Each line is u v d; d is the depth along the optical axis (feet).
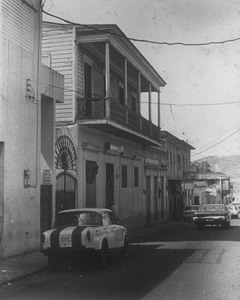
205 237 69.21
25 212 46.85
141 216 98.48
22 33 47.91
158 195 117.29
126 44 73.82
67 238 37.58
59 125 66.13
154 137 96.53
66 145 63.00
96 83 76.18
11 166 44.34
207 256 44.60
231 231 82.89
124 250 44.93
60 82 57.00
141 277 32.96
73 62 66.85
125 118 75.51
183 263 39.86
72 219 40.78
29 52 48.85
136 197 95.66
